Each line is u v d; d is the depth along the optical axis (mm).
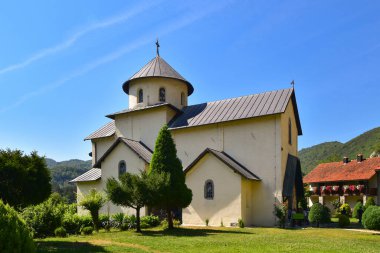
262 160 26594
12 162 16141
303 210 28141
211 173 26125
